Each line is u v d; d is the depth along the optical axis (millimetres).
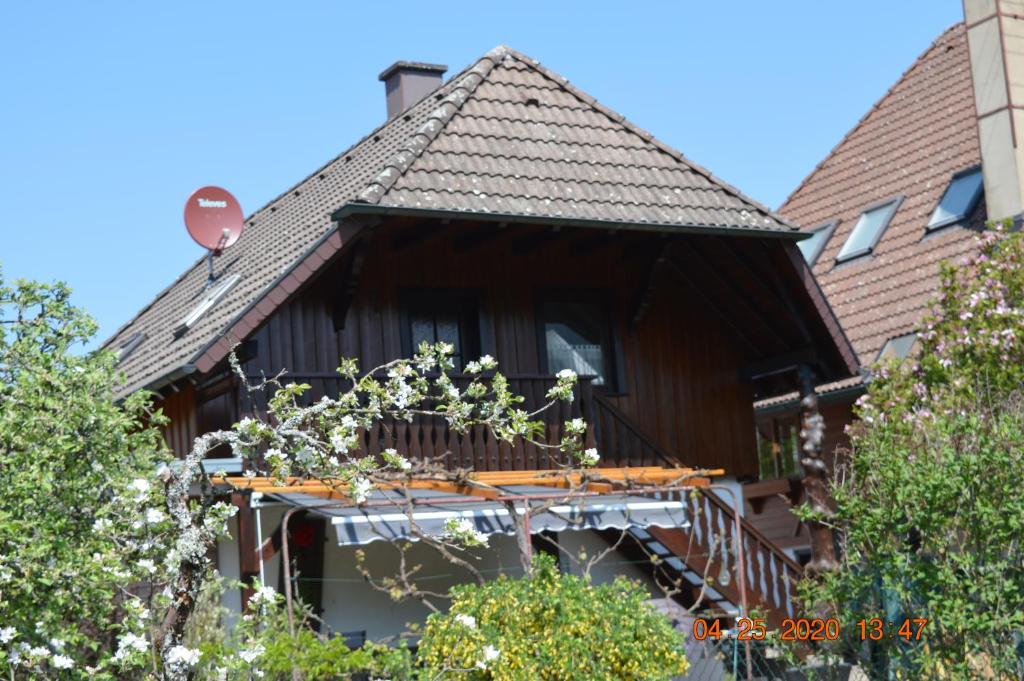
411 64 24219
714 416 21188
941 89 27719
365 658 12414
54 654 10406
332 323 18016
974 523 13203
